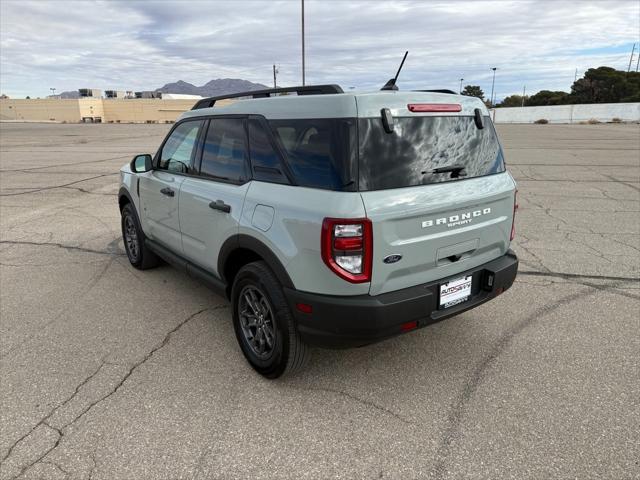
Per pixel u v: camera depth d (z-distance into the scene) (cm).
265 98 303
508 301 428
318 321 260
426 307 269
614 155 1644
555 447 246
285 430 262
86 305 432
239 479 227
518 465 234
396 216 249
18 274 513
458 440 253
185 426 265
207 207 339
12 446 249
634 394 290
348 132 246
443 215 271
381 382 308
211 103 400
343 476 229
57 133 3838
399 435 257
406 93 269
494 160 319
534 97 9469
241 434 259
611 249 571
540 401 285
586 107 5562
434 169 272
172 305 431
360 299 251
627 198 886
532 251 566
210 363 332
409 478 227
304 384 306
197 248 371
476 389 299
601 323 383
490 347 350
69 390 300
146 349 352
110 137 3144
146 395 294
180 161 396
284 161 279
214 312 416
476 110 306
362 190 244
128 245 539
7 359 338
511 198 324
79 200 920
